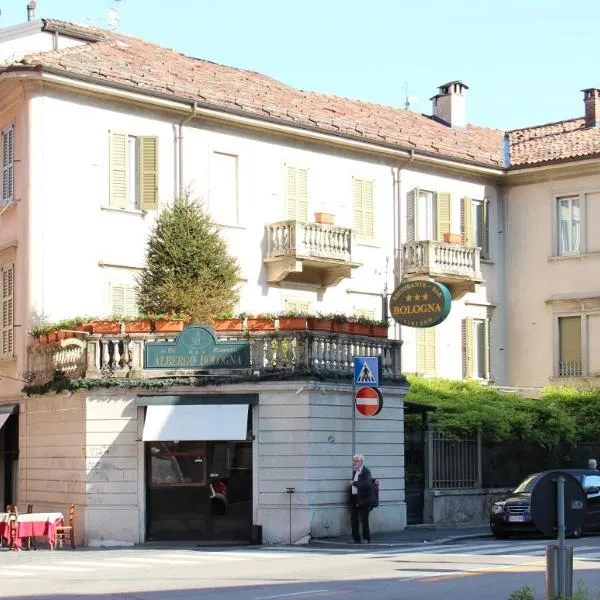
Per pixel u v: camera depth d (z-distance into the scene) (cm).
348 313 4019
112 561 2441
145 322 2969
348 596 1706
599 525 3077
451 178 4384
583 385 4300
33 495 3203
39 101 3319
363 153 4103
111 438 2956
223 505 2941
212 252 3181
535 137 4725
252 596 1725
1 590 1862
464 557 2386
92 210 3409
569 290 4369
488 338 4459
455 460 3550
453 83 4706
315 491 2898
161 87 3525
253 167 3788
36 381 3212
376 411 2895
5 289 3447
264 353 2931
